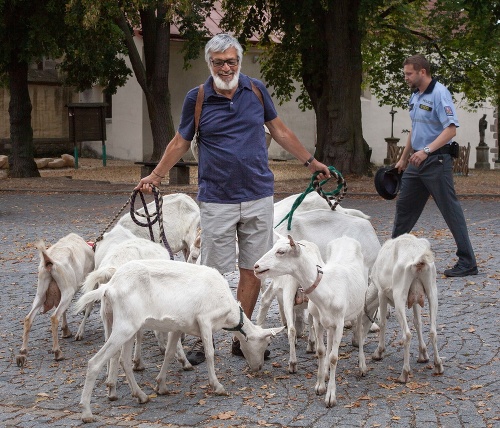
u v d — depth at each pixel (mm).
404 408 5688
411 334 6863
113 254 6914
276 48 28672
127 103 36344
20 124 27688
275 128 7055
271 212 6914
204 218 6863
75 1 23328
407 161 9688
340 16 24703
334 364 5859
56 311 7219
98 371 5656
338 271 6125
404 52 29859
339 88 24938
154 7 24234
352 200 19828
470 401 5785
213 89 6754
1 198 21609
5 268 11547
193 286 5953
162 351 7316
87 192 22703
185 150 6934
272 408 5777
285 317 7371
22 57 26312
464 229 9938
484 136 35500
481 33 27062
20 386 6469
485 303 8656
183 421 5578
